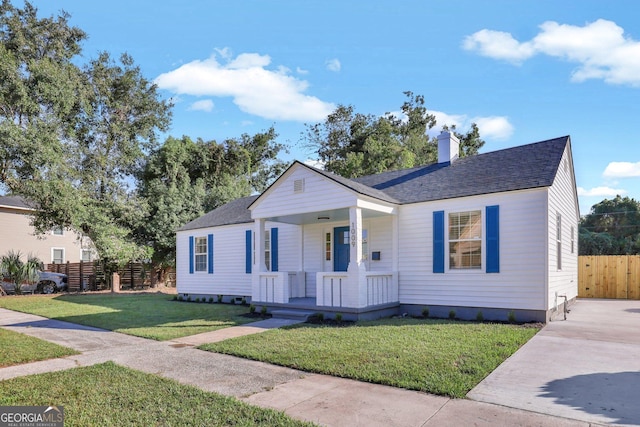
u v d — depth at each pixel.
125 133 24.12
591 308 12.36
